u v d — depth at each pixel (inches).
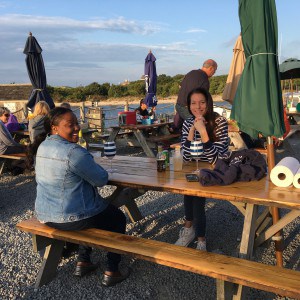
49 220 106.8
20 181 248.4
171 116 414.0
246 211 102.3
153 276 116.4
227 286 88.0
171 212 174.6
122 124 320.8
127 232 151.9
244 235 99.4
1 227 163.9
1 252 137.6
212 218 165.0
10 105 591.5
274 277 79.4
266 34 104.7
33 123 241.3
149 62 458.0
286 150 334.3
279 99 106.8
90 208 107.3
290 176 97.9
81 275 116.3
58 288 111.5
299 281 77.5
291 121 468.4
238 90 114.0
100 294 107.4
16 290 111.3
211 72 261.1
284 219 108.9
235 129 241.6
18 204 198.7
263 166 110.2
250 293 104.2
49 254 114.0
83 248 116.9
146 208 182.2
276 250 114.0
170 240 142.6
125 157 158.6
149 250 94.8
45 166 105.0
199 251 93.9
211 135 131.6
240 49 217.3
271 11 106.6
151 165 137.6
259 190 97.0
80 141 156.2
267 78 105.9
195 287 109.3
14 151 250.1
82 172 103.0
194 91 130.7
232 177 103.3
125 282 113.3
